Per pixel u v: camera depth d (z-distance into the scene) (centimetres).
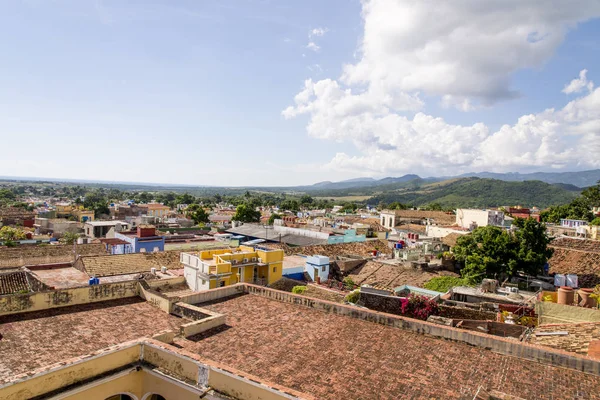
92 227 7394
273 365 1277
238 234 7025
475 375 1203
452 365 1266
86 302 1808
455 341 1423
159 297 1844
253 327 1594
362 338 1478
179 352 1230
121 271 3562
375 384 1160
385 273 4069
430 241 5672
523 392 1106
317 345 1423
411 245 5575
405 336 1488
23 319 1569
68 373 1127
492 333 2066
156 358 1278
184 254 3177
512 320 2269
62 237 7438
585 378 1168
